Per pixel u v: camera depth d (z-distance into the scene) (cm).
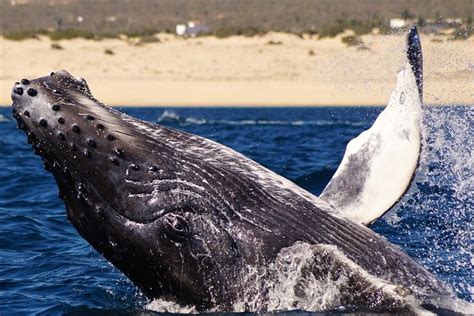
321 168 8344
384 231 5181
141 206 3447
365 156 3809
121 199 3459
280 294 3431
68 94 3547
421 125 3756
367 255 3497
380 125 3844
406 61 3838
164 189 3459
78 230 3600
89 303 4194
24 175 8612
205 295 3475
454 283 4066
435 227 5238
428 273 3572
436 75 15550
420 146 3722
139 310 3762
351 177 3794
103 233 3519
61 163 3497
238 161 3616
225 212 3478
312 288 3434
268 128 16300
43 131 3484
